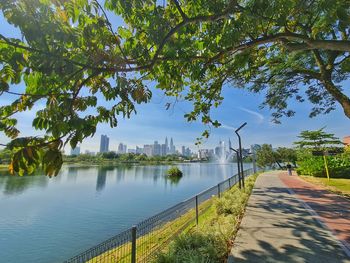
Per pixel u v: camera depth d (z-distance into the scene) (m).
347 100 9.77
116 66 2.96
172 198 25.27
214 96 6.86
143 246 6.51
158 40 3.56
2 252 11.34
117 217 17.48
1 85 2.09
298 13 4.66
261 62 9.09
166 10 3.98
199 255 4.83
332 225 7.57
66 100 2.33
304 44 5.00
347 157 25.20
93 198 25.55
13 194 28.48
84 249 11.67
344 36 8.52
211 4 3.82
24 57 2.19
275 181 21.84
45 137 1.94
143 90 3.33
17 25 2.00
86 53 2.76
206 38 4.15
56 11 2.33
